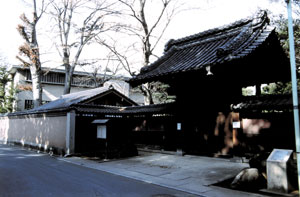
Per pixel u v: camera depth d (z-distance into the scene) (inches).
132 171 352.8
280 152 247.9
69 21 946.1
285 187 228.1
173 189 256.1
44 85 1160.8
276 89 685.3
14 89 1070.4
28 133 735.7
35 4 925.2
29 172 348.8
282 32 597.9
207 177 304.7
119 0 674.2
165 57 476.7
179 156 484.7
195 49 454.6
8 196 228.4
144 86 711.7
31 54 885.8
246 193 235.0
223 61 302.5
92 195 231.8
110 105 671.1
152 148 584.4
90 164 422.0
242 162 390.9
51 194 234.5
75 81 1254.9
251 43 333.1
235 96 394.6
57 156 533.3
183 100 465.7
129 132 595.2
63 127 558.6
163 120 562.3
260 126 378.6
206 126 453.4
